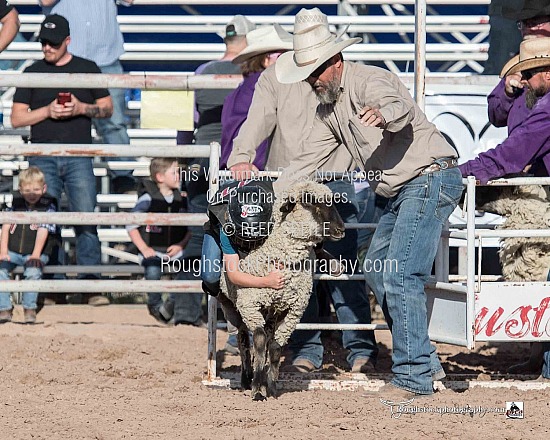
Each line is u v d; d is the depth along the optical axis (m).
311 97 19.19
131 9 34.25
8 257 26.84
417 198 17.28
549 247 18.83
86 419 16.03
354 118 17.05
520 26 24.53
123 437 14.96
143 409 16.77
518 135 18.06
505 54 30.17
